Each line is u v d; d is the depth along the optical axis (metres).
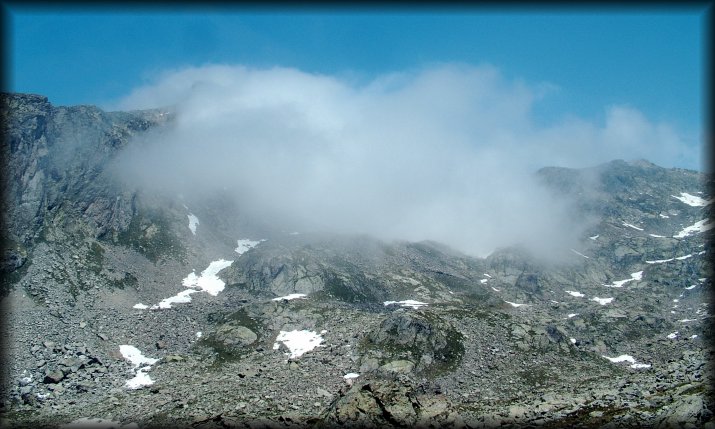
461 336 150.38
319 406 105.12
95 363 128.88
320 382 122.38
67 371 122.38
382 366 130.00
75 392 115.06
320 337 152.00
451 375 130.12
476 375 131.12
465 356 140.38
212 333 154.00
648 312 189.12
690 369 101.75
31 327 140.00
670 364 111.50
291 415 97.38
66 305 157.00
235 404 106.19
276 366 133.38
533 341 151.88
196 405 105.88
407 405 87.75
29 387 114.25
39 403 108.50
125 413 102.25
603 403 91.25
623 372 138.00
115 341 144.12
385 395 90.50
